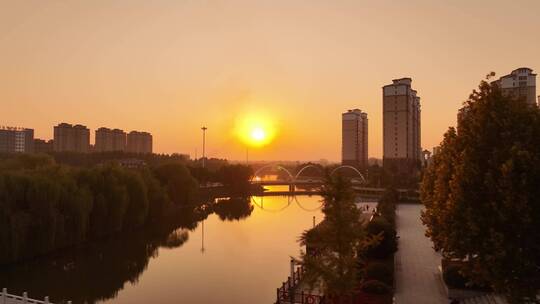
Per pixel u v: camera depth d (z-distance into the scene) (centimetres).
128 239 6338
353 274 2208
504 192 1781
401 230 6003
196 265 4703
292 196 15938
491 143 1964
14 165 6731
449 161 2552
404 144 16238
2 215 4350
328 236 2220
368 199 11938
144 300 3497
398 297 2861
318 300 2694
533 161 1756
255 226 7756
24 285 3959
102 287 3900
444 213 2145
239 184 14675
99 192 5856
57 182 5066
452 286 2798
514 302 1795
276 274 4278
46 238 4738
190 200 9275
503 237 1730
